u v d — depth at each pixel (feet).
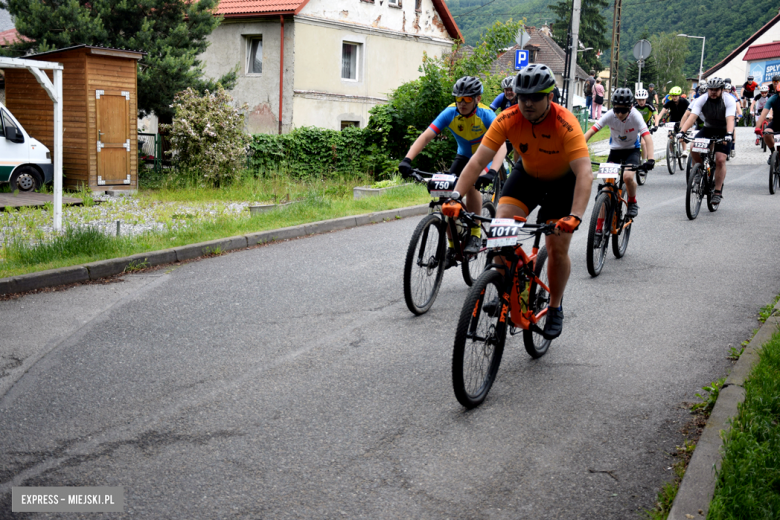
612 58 113.29
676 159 56.03
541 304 16.11
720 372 15.28
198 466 11.50
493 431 12.69
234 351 16.89
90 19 55.31
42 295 21.84
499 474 11.19
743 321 18.66
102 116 49.34
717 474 10.03
